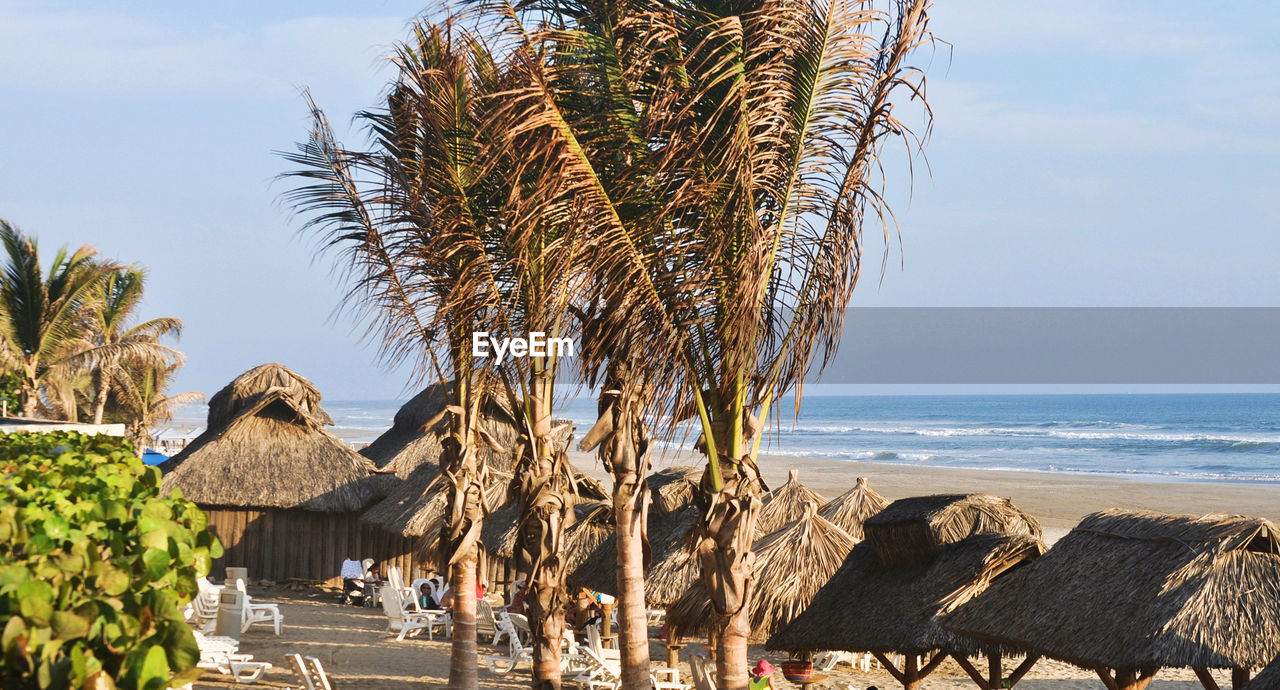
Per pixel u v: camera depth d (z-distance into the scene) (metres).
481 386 28.78
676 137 17.36
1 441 22.47
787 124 17.80
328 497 56.72
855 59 17.64
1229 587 21.81
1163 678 37.31
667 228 18.30
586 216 17.81
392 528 51.72
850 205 18.22
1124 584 23.36
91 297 93.94
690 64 17.80
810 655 35.03
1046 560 25.83
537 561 25.94
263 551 57.53
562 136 17.61
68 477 13.96
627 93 18.22
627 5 17.83
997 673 28.08
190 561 9.66
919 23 17.22
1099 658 21.94
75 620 6.61
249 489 56.78
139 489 13.91
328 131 28.27
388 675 35.97
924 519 29.14
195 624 38.88
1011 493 129.12
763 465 182.62
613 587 37.34
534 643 26.20
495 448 28.62
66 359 90.00
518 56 18.77
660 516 41.09
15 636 6.13
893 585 29.86
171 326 116.56
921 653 27.78
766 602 32.53
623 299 17.92
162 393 128.50
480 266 25.42
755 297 17.28
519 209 18.83
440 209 25.44
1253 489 133.12
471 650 29.88
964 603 26.80
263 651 39.25
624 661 22.20
